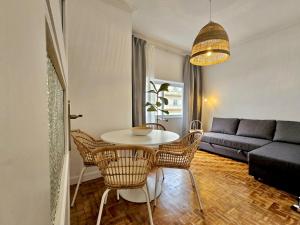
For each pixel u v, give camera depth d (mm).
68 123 1195
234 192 2047
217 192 2047
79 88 2240
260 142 3000
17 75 149
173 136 2041
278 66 3336
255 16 2768
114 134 2141
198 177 2455
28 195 171
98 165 1309
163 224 1506
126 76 2680
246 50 3834
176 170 2691
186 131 4391
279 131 3098
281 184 2092
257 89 3670
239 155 3119
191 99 4492
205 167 2840
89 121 2336
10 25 137
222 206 1771
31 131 185
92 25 2311
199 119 4695
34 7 204
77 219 1564
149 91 3424
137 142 1713
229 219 1579
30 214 176
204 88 4754
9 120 132
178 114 4527
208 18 2840
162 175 2318
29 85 180
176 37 3609
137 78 3309
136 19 2908
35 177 197
